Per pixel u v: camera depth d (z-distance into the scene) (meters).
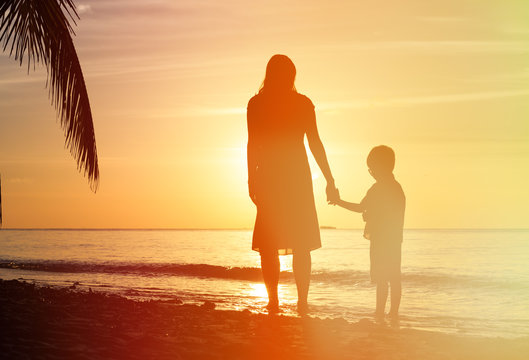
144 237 85.25
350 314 8.22
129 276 16.30
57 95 6.90
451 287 13.62
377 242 5.89
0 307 4.40
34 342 3.14
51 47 6.65
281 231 4.74
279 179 4.70
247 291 11.70
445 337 4.31
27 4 6.38
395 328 4.75
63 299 5.78
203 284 13.70
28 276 16.12
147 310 5.14
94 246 47.00
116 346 3.20
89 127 7.12
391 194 5.86
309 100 4.79
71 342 3.21
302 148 4.77
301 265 4.86
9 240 65.81
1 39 6.46
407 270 19.14
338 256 33.19
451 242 57.50
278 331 4.12
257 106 4.72
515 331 6.67
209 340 3.59
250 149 4.79
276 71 4.73
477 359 3.47
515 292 12.42
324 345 3.66
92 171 7.29
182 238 80.50
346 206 5.96
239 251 37.84
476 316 8.29
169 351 3.16
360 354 3.44
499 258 28.88
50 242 58.09
